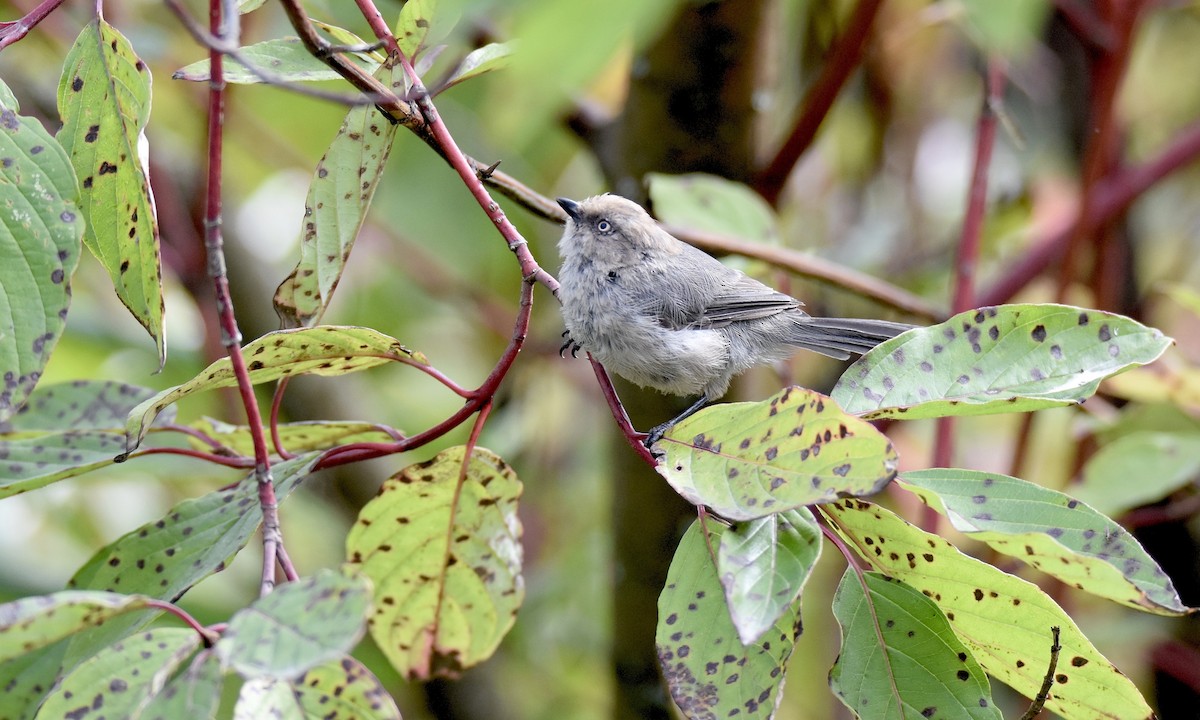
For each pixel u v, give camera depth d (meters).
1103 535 4.89
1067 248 9.77
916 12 12.52
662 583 9.19
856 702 5.17
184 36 11.34
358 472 11.20
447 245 13.15
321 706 4.57
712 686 5.21
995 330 5.58
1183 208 14.07
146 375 11.47
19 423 6.61
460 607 5.83
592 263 9.93
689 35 8.91
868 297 9.62
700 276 10.19
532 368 12.34
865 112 13.26
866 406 5.46
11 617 4.00
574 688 11.79
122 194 5.31
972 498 5.06
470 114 10.59
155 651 4.28
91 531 12.29
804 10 11.67
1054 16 12.14
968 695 5.10
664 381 9.99
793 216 13.52
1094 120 9.66
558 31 2.94
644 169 9.77
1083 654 5.06
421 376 13.49
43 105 10.61
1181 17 13.73
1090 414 10.33
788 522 4.91
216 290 4.95
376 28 5.71
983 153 9.41
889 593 5.25
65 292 4.95
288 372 5.74
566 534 12.52
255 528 5.55
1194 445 8.42
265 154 12.38
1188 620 11.06
